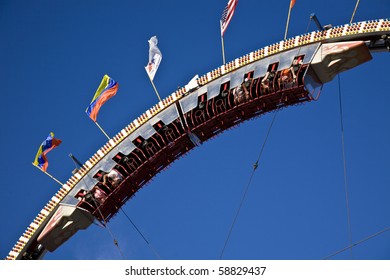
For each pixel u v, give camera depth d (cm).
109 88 9281
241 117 9188
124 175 9175
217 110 9112
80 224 9050
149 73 9319
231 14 9100
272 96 8931
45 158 9275
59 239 8988
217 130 9294
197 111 9150
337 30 8662
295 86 8744
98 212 9094
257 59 9031
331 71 8650
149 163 9231
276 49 8944
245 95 8994
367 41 8575
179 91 9275
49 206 9081
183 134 9188
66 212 8994
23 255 9006
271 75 8875
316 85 8744
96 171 9150
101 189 9100
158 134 9162
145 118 9256
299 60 8756
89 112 9281
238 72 9081
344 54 8506
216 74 9175
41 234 8919
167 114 9206
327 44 8675
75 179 9162
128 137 9225
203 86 9206
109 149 9219
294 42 8862
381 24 8450
